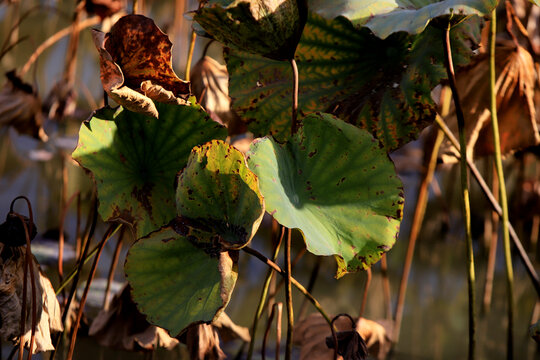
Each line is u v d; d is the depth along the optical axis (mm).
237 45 3875
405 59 4172
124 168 3986
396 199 3908
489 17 4156
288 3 3828
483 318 5492
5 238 3953
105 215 3934
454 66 4160
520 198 6773
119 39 3830
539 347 5094
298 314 5152
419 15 3836
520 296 6016
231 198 3822
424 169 5270
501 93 4500
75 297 4770
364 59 4188
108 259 5859
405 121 4129
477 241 7105
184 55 10852
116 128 3984
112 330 4469
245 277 5844
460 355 4969
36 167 7820
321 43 4172
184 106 4004
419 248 6875
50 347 4027
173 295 3826
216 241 3840
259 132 4215
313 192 3922
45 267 5484
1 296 3959
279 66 4195
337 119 3900
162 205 4012
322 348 4516
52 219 6578
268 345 4840
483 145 4531
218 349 4312
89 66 11117
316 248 3770
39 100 5480
